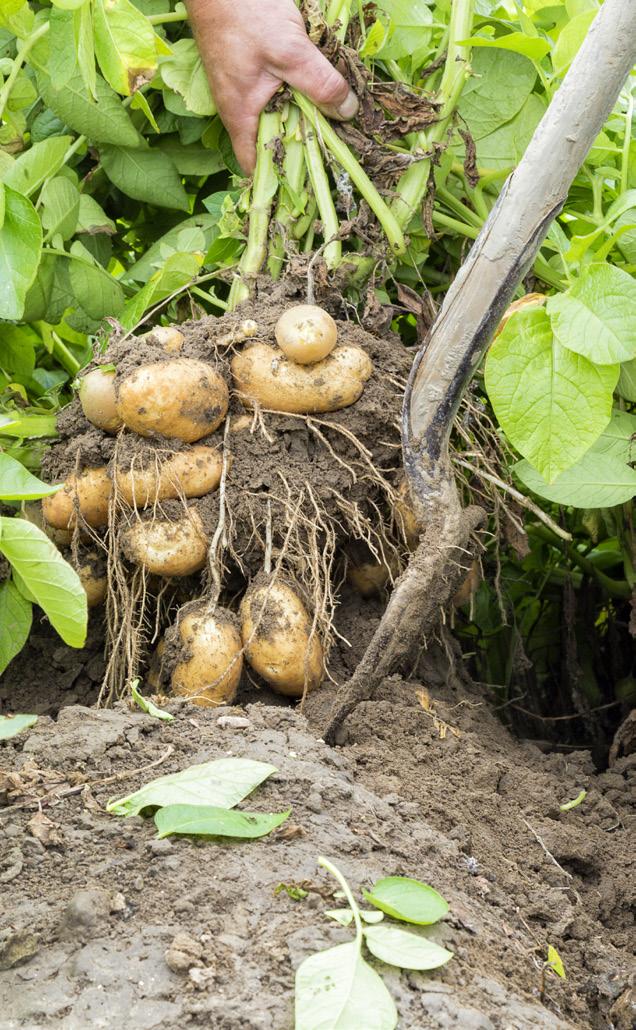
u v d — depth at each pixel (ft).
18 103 8.99
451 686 8.05
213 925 4.32
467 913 4.83
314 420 6.95
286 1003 3.94
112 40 6.64
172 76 8.02
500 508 7.88
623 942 5.69
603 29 5.54
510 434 6.70
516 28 8.79
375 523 7.41
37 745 5.52
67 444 7.36
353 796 5.44
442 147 7.62
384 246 7.61
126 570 7.29
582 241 6.92
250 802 5.16
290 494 6.85
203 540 6.90
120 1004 3.94
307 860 4.78
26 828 4.90
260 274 7.66
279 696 7.18
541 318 6.63
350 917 4.33
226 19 7.36
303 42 7.30
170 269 8.00
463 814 6.07
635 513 8.80
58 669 8.21
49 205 8.41
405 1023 3.94
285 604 6.77
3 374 9.20
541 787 6.72
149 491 6.84
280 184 7.68
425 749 6.66
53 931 4.29
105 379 6.89
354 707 6.53
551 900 5.52
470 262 6.08
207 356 7.04
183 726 5.94
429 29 8.11
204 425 6.83
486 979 4.37
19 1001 3.96
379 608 7.77
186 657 6.73
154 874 4.61
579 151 5.78
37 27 8.68
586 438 6.64
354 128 7.66
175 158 9.37
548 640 10.65
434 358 6.28
